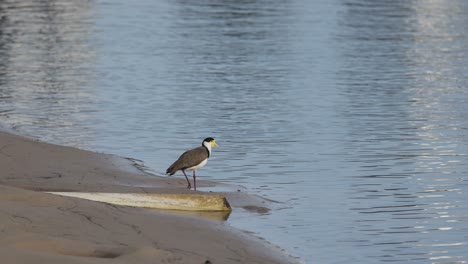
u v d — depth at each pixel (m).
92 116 26.48
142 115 26.73
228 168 20.16
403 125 25.41
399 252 13.87
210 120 26.08
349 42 44.34
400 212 16.28
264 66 36.72
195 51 40.84
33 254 10.89
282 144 22.84
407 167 20.22
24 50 40.78
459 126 25.27
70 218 13.30
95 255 11.50
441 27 51.22
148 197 15.75
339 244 14.20
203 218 15.01
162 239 13.10
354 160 21.00
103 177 18.30
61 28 49.16
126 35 46.31
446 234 14.87
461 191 17.95
